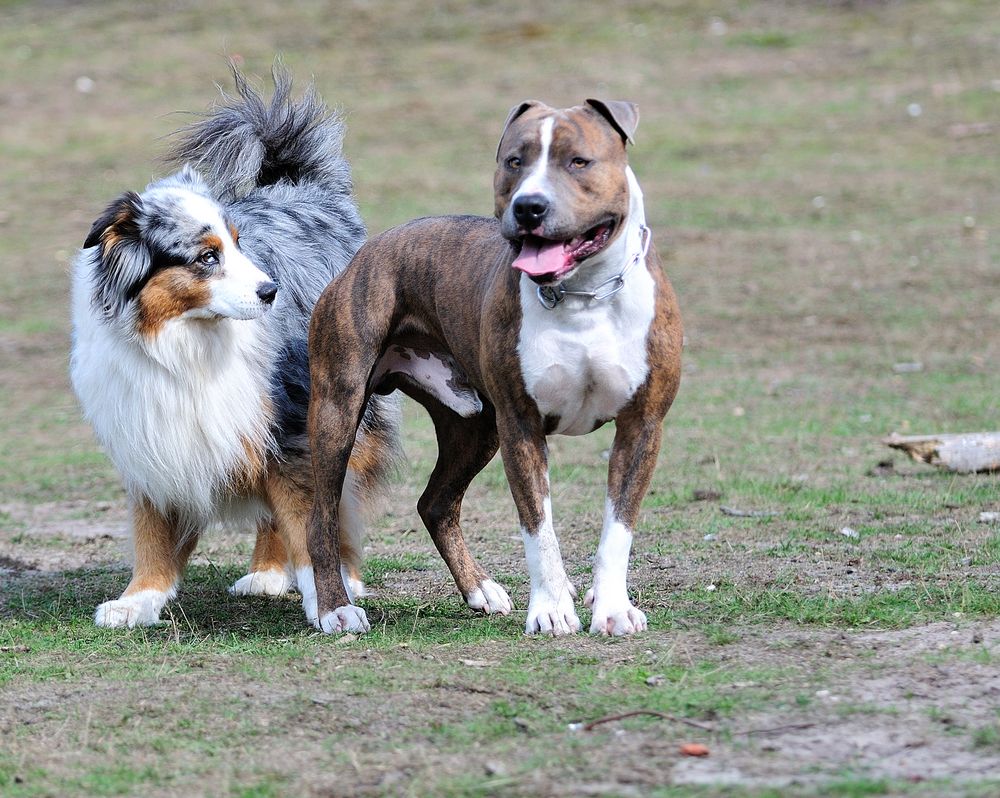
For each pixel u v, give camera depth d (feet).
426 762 22.00
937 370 69.31
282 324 36.68
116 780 21.98
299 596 38.19
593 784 20.75
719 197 105.09
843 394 65.62
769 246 94.79
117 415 34.94
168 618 35.17
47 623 34.35
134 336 34.19
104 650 30.89
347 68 141.59
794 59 135.64
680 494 46.98
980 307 80.28
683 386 69.31
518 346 28.91
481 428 34.45
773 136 117.70
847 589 33.17
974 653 26.27
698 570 36.52
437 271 31.99
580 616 31.68
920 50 133.28
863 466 50.98
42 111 135.44
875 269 88.69
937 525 40.63
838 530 40.57
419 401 35.09
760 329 79.82
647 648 27.94
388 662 27.84
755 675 25.61
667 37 144.46
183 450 34.58
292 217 39.78
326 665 27.91
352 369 32.86
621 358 28.73
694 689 24.90
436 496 34.73
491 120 124.88
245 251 37.09
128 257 34.04
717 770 21.09
